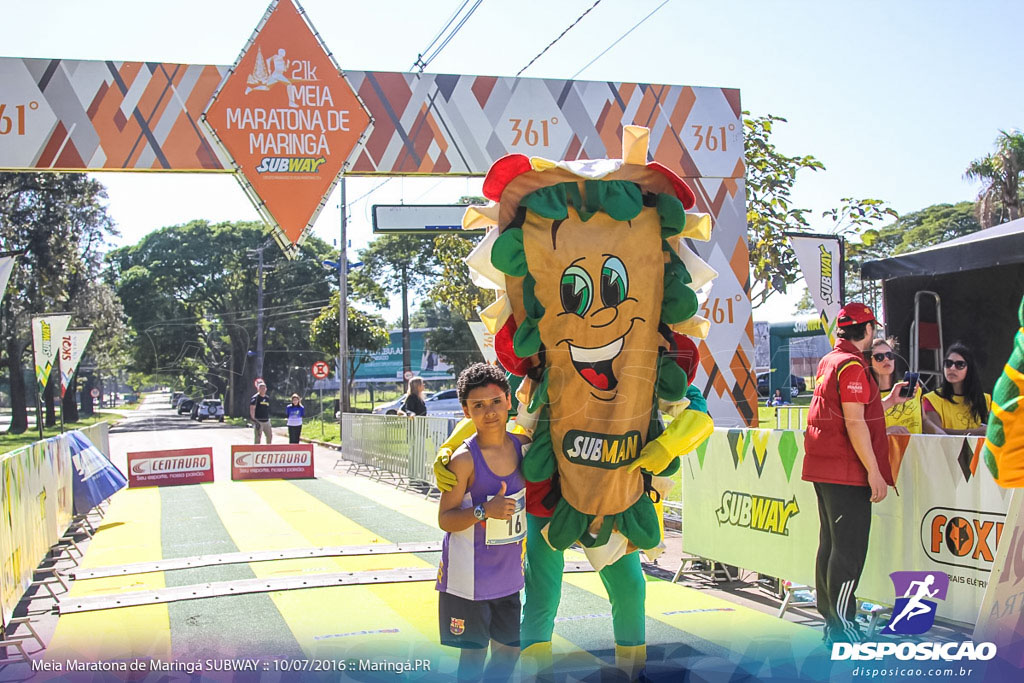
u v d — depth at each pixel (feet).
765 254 28.37
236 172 23.93
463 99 25.89
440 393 78.64
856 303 14.08
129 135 23.68
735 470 18.31
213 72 24.03
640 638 11.34
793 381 21.86
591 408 10.41
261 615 16.24
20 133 23.38
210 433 65.16
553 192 10.53
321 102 24.25
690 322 10.89
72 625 16.12
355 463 55.21
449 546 10.74
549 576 11.39
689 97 27.78
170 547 25.61
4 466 17.43
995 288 20.26
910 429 18.93
